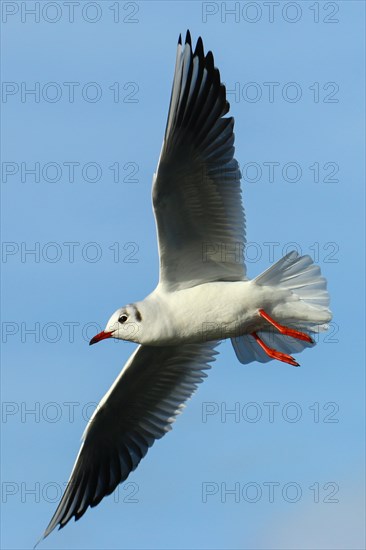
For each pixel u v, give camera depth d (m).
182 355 14.56
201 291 13.17
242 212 13.34
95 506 14.93
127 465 15.01
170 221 12.97
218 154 13.08
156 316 13.18
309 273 13.04
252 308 13.10
